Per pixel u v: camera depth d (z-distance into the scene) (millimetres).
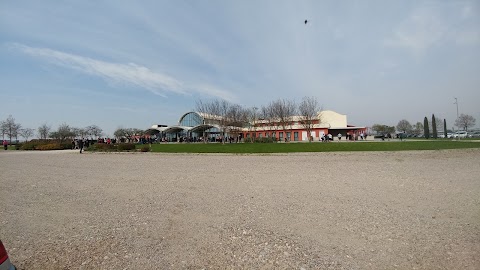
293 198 7121
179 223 5316
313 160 16391
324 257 3773
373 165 13391
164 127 86688
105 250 4121
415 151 19734
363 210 5910
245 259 3766
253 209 6176
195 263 3676
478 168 11727
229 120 56438
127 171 13008
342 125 70000
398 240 4273
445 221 5098
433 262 3549
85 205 6781
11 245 4355
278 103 63844
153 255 3930
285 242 4309
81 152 29062
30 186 9453
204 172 12211
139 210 6250
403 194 7312
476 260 3559
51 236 4727
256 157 19203
